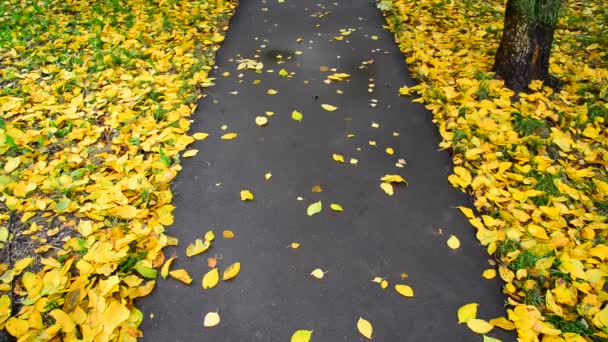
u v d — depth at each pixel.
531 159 3.27
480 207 2.97
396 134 3.71
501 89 4.06
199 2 6.13
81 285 2.34
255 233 2.82
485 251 2.70
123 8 5.84
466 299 2.44
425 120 3.87
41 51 4.72
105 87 4.12
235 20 5.77
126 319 2.24
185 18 5.61
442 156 3.46
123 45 4.84
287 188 3.17
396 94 4.25
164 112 3.79
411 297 2.44
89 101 3.92
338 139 3.66
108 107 3.85
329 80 4.46
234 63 4.77
